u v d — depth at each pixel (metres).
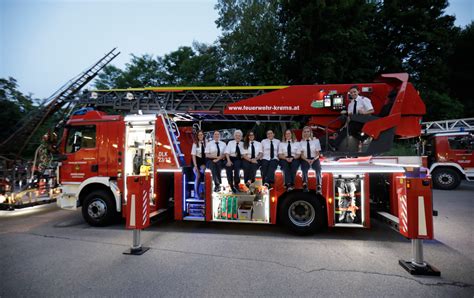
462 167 10.41
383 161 5.21
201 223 6.11
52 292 3.02
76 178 6.10
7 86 22.72
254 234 5.22
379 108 6.66
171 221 6.29
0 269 3.63
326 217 5.10
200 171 5.80
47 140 6.38
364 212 4.86
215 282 3.23
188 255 4.12
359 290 3.03
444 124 12.07
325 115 6.91
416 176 3.57
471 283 3.20
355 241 4.79
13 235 5.22
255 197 5.29
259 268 3.63
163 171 5.69
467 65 23.64
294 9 17.06
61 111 9.45
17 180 7.97
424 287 3.10
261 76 17.25
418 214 3.46
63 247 4.51
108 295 2.95
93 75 10.82
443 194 9.55
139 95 8.91
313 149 5.10
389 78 6.54
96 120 6.07
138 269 3.61
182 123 9.59
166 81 23.38
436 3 20.75
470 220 6.10
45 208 8.09
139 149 5.93
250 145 5.47
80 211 7.62
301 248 4.41
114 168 5.91
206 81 20.80
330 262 3.83
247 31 17.97
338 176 4.97
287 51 17.05
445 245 4.55
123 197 5.81
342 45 16.28
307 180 4.98
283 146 5.29
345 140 6.24
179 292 3.00
